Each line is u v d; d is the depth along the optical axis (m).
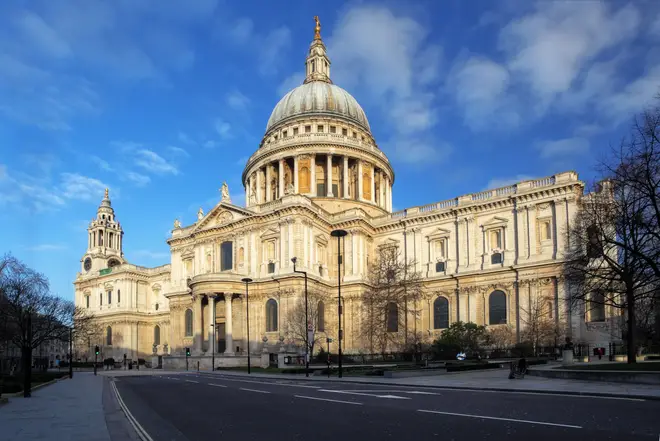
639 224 39.09
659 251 39.00
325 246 90.50
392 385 34.78
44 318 92.25
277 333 80.75
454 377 41.03
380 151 114.12
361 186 106.12
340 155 106.00
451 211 84.56
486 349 69.88
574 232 49.75
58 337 93.56
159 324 124.44
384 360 68.31
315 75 126.19
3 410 25.41
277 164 109.38
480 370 48.59
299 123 112.69
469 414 18.34
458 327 67.12
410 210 91.44
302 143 104.88
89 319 114.31
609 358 55.72
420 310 76.62
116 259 141.62
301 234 82.75
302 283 80.44
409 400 23.62
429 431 15.13
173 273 99.06
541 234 75.00
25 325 78.62
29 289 86.19
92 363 119.19
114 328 123.44
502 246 78.62
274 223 85.44
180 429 17.86
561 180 73.56
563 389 26.86
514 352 63.78
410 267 81.25
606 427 15.01
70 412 24.20
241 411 21.77
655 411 18.11
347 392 28.72
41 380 57.12
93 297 131.88
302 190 105.25
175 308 95.88
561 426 15.32
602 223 44.94
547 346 65.12
